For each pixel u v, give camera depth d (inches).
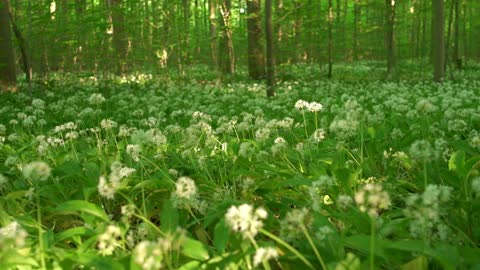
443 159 138.9
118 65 703.7
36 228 96.6
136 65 819.4
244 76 697.0
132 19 600.7
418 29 912.3
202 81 653.3
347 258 70.3
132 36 633.0
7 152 189.0
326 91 458.3
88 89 492.1
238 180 134.6
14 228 82.7
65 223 115.0
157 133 171.2
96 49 621.0
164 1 668.7
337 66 874.8
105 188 88.4
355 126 140.3
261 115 238.8
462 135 184.1
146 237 93.9
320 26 676.7
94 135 236.1
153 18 676.1
